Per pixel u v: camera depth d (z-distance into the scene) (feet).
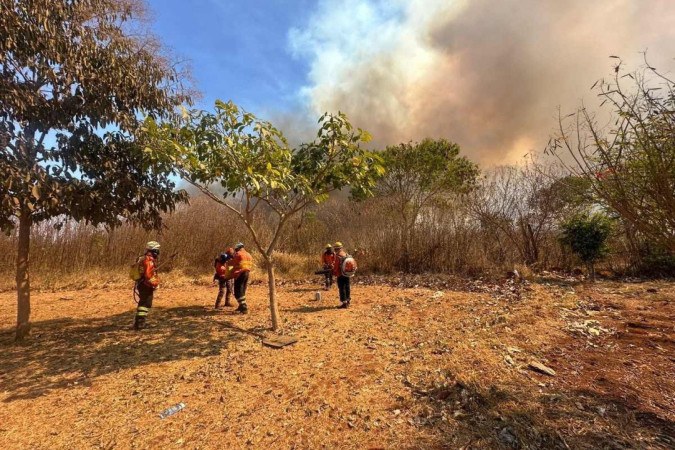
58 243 42.86
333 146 20.67
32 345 20.06
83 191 19.07
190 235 49.73
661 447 10.17
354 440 11.23
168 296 33.94
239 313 26.81
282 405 13.42
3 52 16.44
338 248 27.96
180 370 16.70
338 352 18.28
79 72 18.49
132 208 21.85
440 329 21.25
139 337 21.31
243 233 52.65
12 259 42.04
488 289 31.86
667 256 33.58
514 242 41.22
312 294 33.91
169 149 17.15
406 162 68.44
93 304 30.66
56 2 17.98
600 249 32.35
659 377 14.24
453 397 13.32
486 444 10.66
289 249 56.29
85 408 13.56
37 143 18.89
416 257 42.63
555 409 12.18
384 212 53.36
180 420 12.66
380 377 15.30
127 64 20.90
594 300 26.35
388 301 29.43
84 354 18.74
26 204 17.26
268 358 17.81
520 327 20.63
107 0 20.48
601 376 14.55
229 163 18.03
